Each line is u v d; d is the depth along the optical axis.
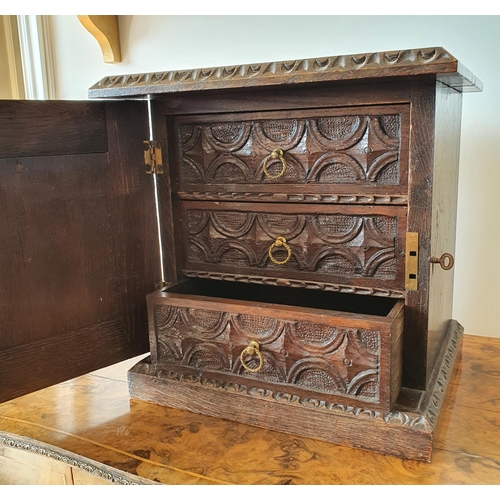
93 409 0.95
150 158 1.03
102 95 0.94
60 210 0.92
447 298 1.09
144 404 0.97
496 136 1.18
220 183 1.00
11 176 0.85
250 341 0.89
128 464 0.78
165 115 1.01
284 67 0.81
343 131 0.88
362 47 1.25
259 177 0.96
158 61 1.47
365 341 0.80
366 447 0.81
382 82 0.82
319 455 0.80
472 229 1.24
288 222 0.96
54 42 1.60
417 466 0.76
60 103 0.90
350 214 0.90
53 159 0.90
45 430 0.88
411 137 0.82
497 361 1.09
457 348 1.06
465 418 0.88
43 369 0.92
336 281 0.94
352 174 0.88
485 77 1.16
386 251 0.89
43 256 0.90
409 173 0.83
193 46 1.42
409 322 0.88
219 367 0.93
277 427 0.87
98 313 0.99
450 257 0.88
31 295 0.89
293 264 0.97
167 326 0.96
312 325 0.84
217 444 0.83
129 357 1.05
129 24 1.48
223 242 1.02
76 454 0.80
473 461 0.77
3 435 0.87
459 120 1.07
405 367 0.89
